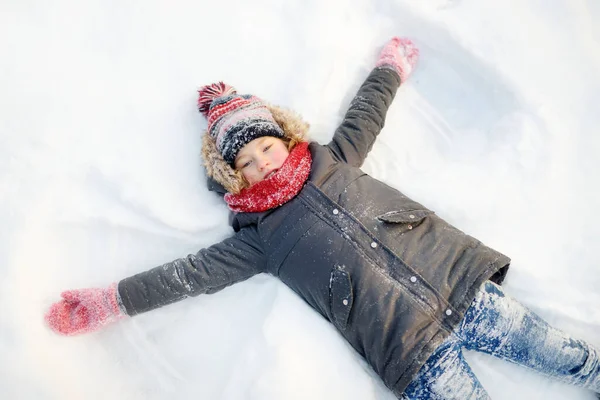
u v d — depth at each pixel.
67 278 1.61
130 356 1.59
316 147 1.62
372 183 1.56
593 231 1.59
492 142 1.74
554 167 1.64
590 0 1.80
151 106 1.72
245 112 1.57
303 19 1.81
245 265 1.55
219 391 1.55
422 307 1.38
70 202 1.63
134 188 1.64
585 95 1.71
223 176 1.55
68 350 1.52
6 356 1.44
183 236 1.66
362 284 1.41
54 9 1.75
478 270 1.39
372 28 1.85
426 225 1.49
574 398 1.50
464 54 1.78
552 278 1.55
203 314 1.63
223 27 1.80
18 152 1.62
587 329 1.50
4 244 1.53
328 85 1.76
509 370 1.53
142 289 1.49
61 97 1.69
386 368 1.39
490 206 1.63
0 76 1.68
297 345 1.47
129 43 1.75
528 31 1.78
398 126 1.83
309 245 1.47
